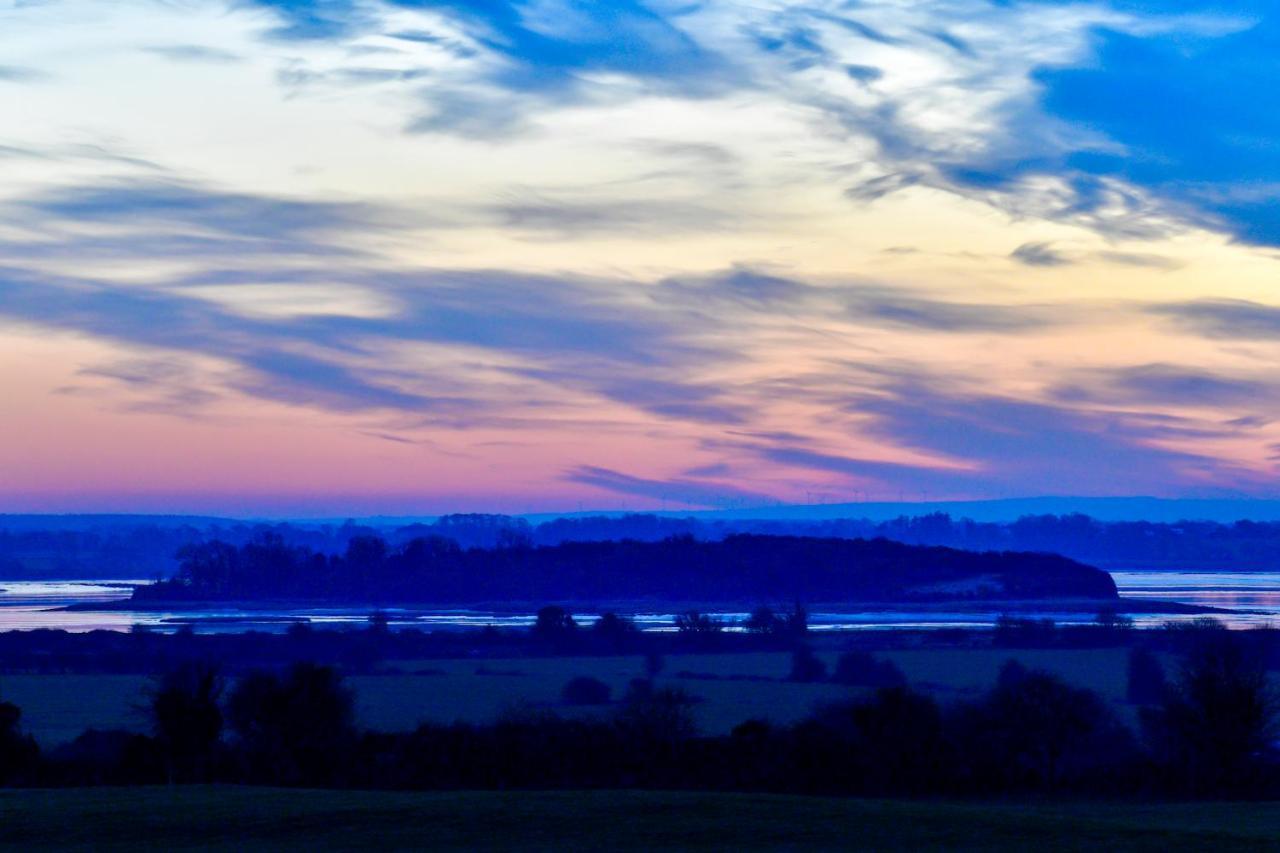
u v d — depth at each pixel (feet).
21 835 167.94
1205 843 157.58
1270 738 284.00
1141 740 303.89
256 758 272.31
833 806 181.68
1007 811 187.73
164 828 171.01
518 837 163.02
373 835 165.27
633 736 281.74
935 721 270.26
